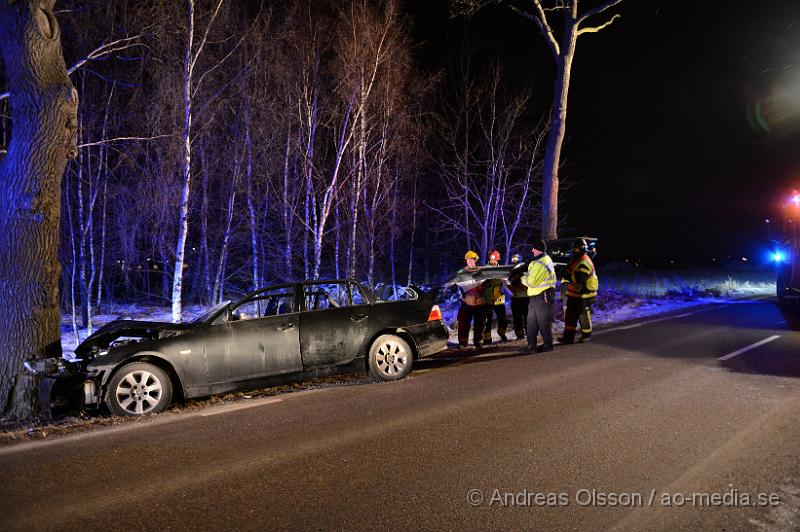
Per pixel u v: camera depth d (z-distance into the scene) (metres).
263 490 4.05
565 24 15.81
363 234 18.52
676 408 5.87
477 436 5.14
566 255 14.80
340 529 3.43
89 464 4.72
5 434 5.73
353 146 16.81
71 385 6.68
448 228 24.45
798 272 15.01
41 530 3.50
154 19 12.95
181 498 3.95
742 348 9.37
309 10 16.41
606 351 9.44
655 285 25.38
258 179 17.58
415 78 18.86
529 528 3.40
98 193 16.83
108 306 22.95
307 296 8.03
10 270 6.76
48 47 6.79
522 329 11.22
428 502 3.79
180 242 11.67
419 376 8.13
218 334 7.06
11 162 6.84
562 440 4.96
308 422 5.84
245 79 16.14
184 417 6.33
